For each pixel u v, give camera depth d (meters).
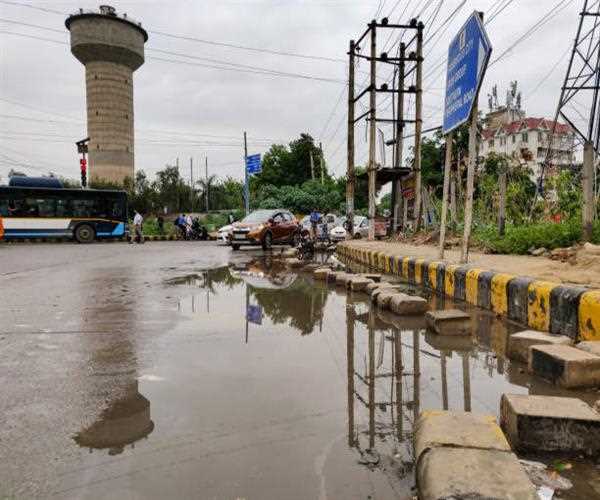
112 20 67.19
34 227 24.33
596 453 2.27
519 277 5.32
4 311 5.81
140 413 2.71
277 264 12.85
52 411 2.75
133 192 45.44
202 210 61.09
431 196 19.45
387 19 17.66
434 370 3.55
